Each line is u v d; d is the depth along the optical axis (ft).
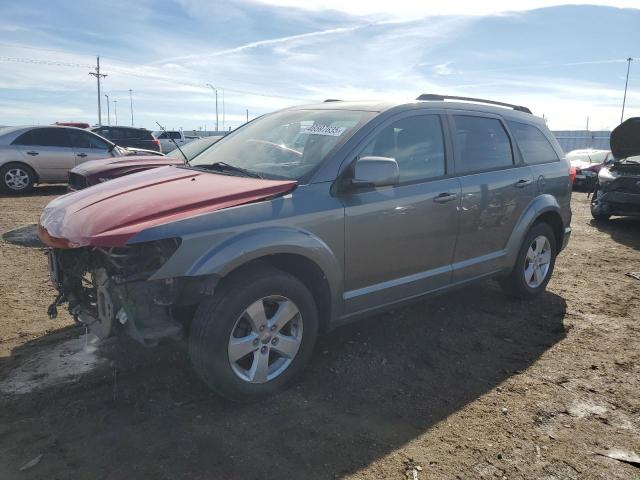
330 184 11.33
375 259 12.16
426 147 13.46
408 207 12.54
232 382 9.96
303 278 11.53
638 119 30.96
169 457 8.73
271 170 11.94
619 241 28.40
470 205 14.12
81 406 10.09
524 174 16.08
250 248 9.82
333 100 15.47
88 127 65.26
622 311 16.72
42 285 16.96
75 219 10.19
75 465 8.46
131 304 9.52
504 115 16.20
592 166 59.77
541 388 11.64
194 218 9.61
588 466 9.05
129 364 11.79
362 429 9.80
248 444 9.18
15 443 8.96
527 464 9.04
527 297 17.25
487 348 13.62
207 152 14.48
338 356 12.75
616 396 11.42
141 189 11.15
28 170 40.27
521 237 16.12
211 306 9.72
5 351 12.26
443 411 10.57
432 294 13.85
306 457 8.92
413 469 8.76
